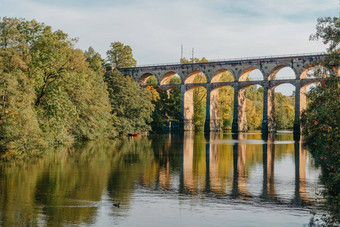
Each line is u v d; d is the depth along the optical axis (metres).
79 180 31.72
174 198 26.17
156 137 86.88
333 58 24.55
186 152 54.38
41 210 22.83
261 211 23.17
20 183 30.11
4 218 21.23
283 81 104.81
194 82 129.12
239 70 112.25
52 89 50.53
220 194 27.52
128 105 87.44
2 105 41.78
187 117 122.44
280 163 43.53
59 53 50.88
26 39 49.50
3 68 44.22
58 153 49.59
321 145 37.19
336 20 24.39
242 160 46.00
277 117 144.38
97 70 88.44
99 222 20.81
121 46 136.00
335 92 23.23
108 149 56.56
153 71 126.62
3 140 42.00
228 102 135.12
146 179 32.72
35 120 45.16
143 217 21.78
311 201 25.67
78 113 61.66
